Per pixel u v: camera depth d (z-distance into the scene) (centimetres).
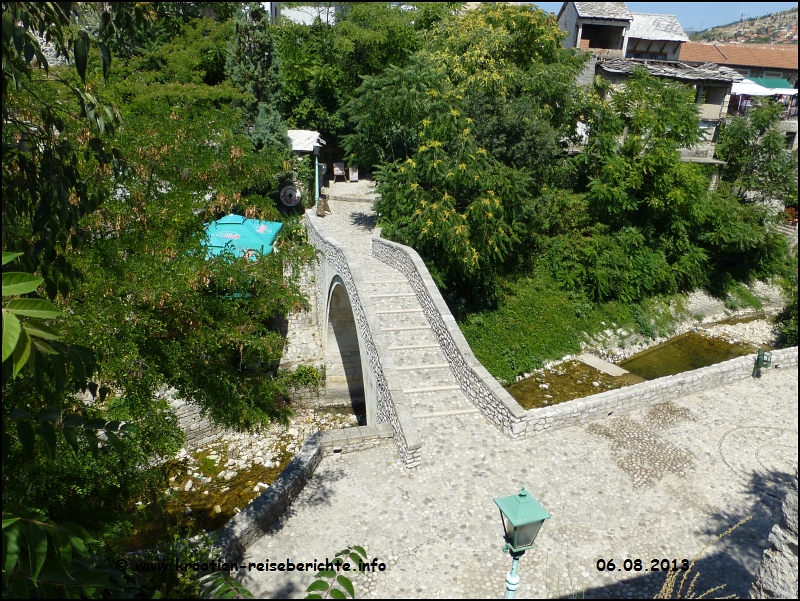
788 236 2589
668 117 2147
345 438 1027
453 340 1259
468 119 1738
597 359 2008
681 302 2397
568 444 1065
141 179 858
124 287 699
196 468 1363
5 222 413
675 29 3228
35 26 391
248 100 2002
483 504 899
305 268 2070
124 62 1797
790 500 475
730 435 1112
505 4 2180
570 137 2273
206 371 851
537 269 2258
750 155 2614
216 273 848
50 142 426
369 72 2847
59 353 303
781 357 1400
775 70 3619
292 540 820
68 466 571
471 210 1705
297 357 1792
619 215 2195
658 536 838
